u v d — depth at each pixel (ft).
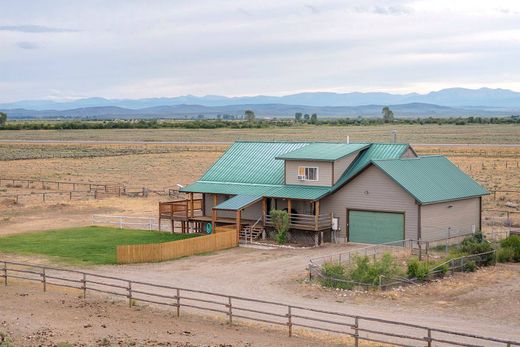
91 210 240.94
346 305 113.09
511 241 156.46
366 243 171.53
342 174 180.24
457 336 95.45
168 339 92.63
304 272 138.92
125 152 496.23
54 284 124.47
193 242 161.68
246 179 195.21
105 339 91.86
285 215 174.40
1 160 439.63
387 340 93.15
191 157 449.06
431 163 183.62
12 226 207.62
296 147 205.26
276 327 99.96
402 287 125.39
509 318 105.29
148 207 248.32
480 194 178.29
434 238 166.61
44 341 91.09
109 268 146.61
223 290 124.88
